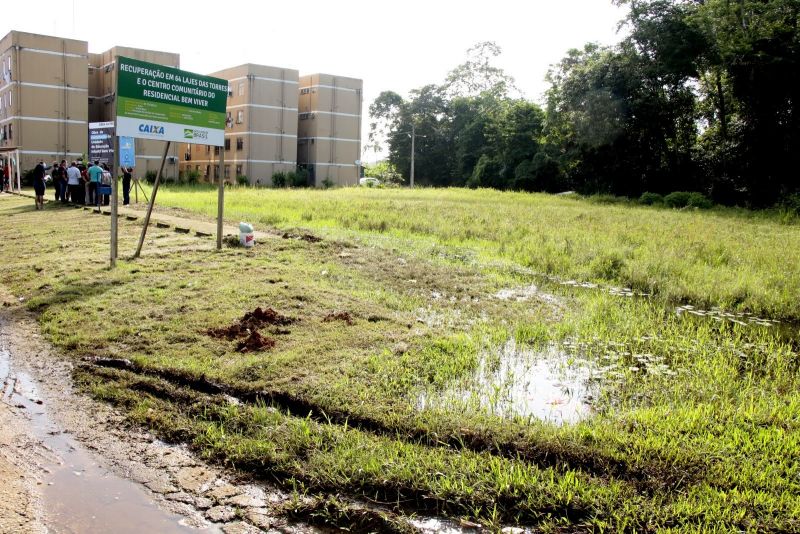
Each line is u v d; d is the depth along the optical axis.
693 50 33.97
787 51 31.06
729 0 34.59
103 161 22.70
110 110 51.38
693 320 8.82
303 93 59.44
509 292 10.18
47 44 46.41
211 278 9.92
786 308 9.41
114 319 7.77
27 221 18.42
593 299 9.68
